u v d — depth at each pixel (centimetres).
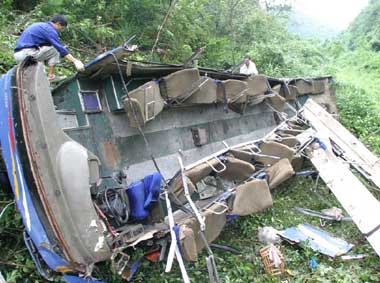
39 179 346
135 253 453
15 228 433
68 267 377
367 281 544
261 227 639
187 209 495
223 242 592
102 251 369
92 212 362
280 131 852
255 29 1620
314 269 562
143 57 912
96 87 507
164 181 495
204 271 517
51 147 348
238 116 781
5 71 596
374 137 1177
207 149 673
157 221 466
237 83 694
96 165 397
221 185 622
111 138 506
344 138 898
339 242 629
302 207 755
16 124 354
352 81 1955
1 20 729
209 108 698
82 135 472
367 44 3022
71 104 475
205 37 1250
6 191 450
